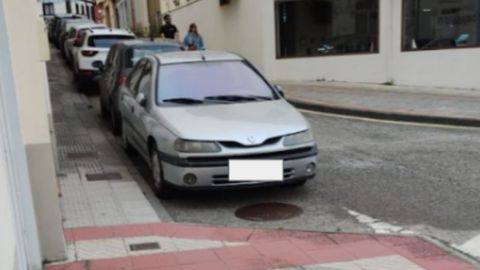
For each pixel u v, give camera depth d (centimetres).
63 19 3275
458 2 1474
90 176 766
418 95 1347
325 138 966
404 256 480
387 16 1530
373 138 957
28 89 438
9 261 296
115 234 533
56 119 1237
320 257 480
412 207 609
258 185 612
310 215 596
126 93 859
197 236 530
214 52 821
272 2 1569
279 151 614
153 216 595
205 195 673
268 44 1588
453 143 898
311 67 1594
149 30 3369
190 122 631
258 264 466
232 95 718
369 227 555
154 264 465
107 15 5538
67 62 2353
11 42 431
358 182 704
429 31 1510
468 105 1183
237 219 592
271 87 750
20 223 411
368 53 1566
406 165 773
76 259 473
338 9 1570
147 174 775
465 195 641
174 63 759
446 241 515
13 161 416
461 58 1481
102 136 1054
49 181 453
